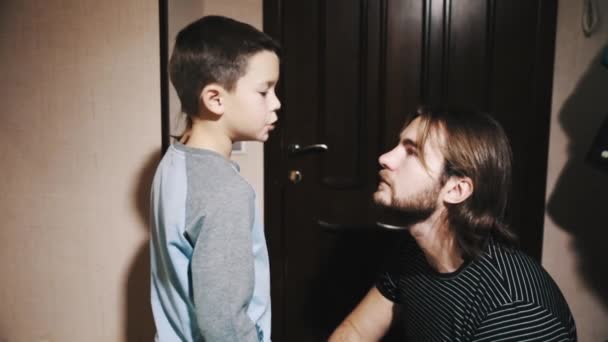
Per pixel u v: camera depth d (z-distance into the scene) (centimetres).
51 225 136
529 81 150
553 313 75
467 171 78
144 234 134
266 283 88
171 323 87
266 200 154
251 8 143
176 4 128
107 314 139
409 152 83
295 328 162
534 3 147
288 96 151
